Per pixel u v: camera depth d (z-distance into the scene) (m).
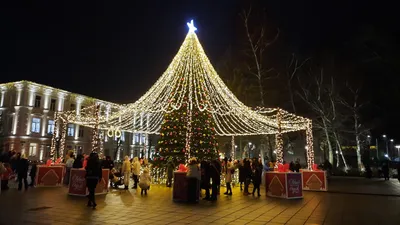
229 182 14.92
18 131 46.09
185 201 11.97
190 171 12.02
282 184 13.99
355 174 32.22
